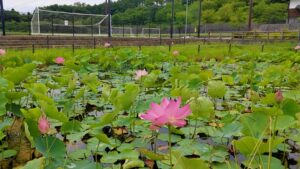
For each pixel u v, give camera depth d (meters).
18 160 1.86
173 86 3.21
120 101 2.05
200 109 2.06
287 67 4.76
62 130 1.95
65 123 1.94
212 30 38.06
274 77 3.90
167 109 1.13
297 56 6.18
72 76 3.62
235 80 4.15
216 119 2.72
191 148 1.97
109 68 6.02
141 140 2.20
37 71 5.54
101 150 1.96
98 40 15.30
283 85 4.38
